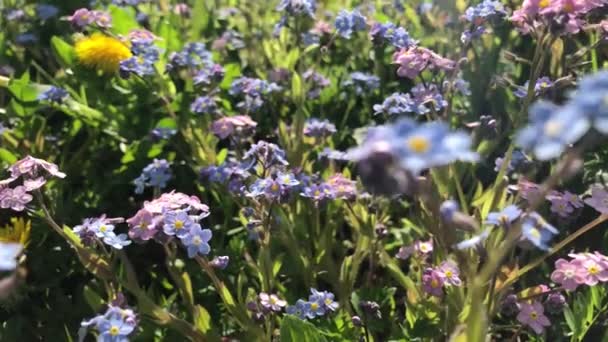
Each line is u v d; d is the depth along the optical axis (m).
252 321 0.31
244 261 0.36
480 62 0.40
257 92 0.41
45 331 0.34
